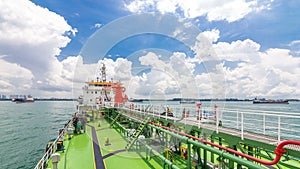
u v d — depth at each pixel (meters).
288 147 5.01
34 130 35.66
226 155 5.09
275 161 3.74
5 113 70.50
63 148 10.04
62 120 50.41
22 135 31.12
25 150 22.50
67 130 13.56
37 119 52.59
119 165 7.90
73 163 8.16
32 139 28.30
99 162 8.20
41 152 21.73
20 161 18.69
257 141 5.65
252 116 21.44
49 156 9.23
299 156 4.67
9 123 44.72
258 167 4.09
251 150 7.27
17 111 81.00
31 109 95.62
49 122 46.41
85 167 7.75
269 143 5.34
